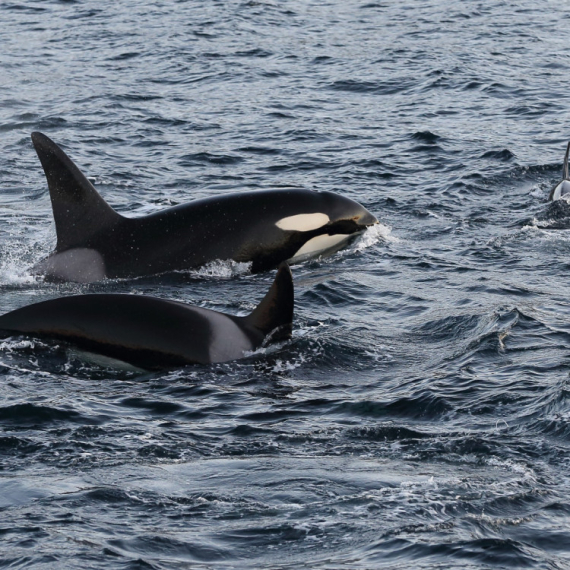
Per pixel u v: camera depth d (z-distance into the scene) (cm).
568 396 1770
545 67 5888
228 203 2972
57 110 5028
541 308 2353
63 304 2103
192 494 1440
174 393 1886
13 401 1816
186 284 2745
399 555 1262
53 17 7962
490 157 4022
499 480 1476
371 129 4559
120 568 1217
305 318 2325
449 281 2620
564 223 3162
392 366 2028
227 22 7500
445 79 5541
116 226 2842
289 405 1827
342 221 3028
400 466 1536
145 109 5038
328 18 7731
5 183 3797
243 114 4900
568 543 1299
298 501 1412
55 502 1407
